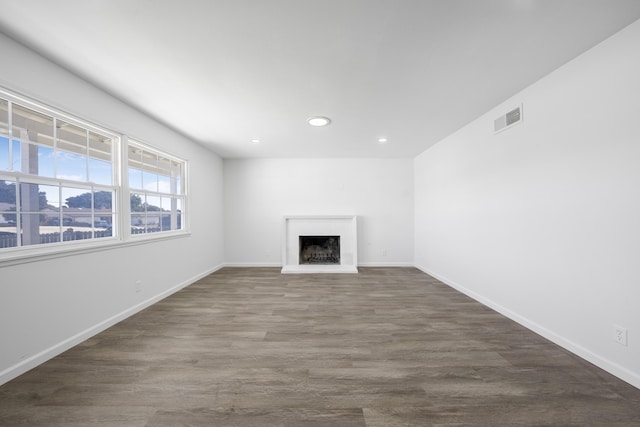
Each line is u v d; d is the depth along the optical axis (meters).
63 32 1.74
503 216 2.92
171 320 2.80
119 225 2.81
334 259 5.81
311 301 3.42
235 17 1.61
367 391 1.67
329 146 4.73
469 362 1.99
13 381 1.76
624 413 1.47
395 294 3.71
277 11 1.56
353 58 2.06
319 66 2.17
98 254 2.51
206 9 1.54
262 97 2.73
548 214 2.34
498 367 1.92
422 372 1.87
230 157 5.59
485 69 2.23
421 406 1.54
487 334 2.46
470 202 3.56
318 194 5.68
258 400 1.59
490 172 3.13
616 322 1.81
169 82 2.42
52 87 2.08
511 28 1.73
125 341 2.33
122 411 1.50
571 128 2.11
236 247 5.68
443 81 2.43
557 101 2.23
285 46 1.91
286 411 1.50
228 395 1.63
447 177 4.21
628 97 1.72
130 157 3.15
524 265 2.62
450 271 4.14
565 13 1.59
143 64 2.13
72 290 2.25
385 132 3.94
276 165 5.68
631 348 1.72
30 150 2.05
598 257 1.92
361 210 5.70
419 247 5.43
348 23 1.67
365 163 5.69
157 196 3.61
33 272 1.94
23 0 1.46
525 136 2.59
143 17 1.60
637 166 1.68
